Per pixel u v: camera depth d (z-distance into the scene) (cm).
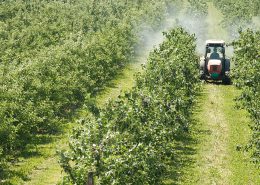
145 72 3894
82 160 1880
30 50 5753
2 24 6819
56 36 6656
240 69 4734
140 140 2461
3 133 3103
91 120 2114
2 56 5375
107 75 5841
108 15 9075
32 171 3141
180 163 3170
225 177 2959
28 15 7681
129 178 2008
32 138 3675
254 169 3084
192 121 4188
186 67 4422
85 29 7600
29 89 3775
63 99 4206
